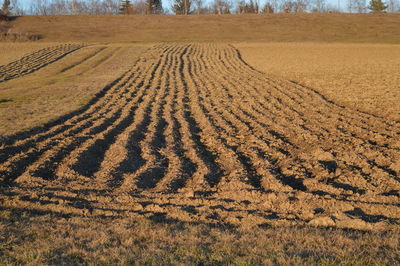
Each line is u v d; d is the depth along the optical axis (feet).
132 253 17.34
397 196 26.13
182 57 140.36
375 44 179.73
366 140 41.73
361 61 117.29
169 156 36.52
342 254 16.84
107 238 19.29
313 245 18.34
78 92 73.77
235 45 181.06
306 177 30.50
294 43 189.57
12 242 18.86
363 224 21.18
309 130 46.60
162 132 46.42
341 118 52.19
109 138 43.32
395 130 45.44
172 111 59.36
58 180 29.84
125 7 362.74
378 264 15.85
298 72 99.04
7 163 33.14
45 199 25.79
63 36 220.84
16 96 69.36
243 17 279.28
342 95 67.87
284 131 45.68
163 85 86.02
